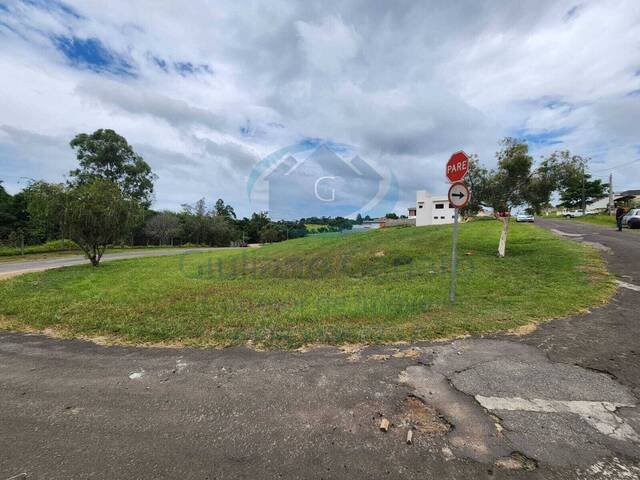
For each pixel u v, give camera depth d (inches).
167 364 127.8
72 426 88.5
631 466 72.4
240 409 95.7
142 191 1428.4
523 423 87.5
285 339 151.1
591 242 510.9
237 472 71.4
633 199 1777.8
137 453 77.5
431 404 96.9
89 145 1288.1
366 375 115.0
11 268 511.2
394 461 74.1
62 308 213.6
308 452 77.3
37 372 122.3
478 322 168.9
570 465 72.7
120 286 299.6
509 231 724.7
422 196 1496.1
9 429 87.4
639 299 209.9
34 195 435.8
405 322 172.2
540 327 161.8
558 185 371.9
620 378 111.6
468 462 73.7
